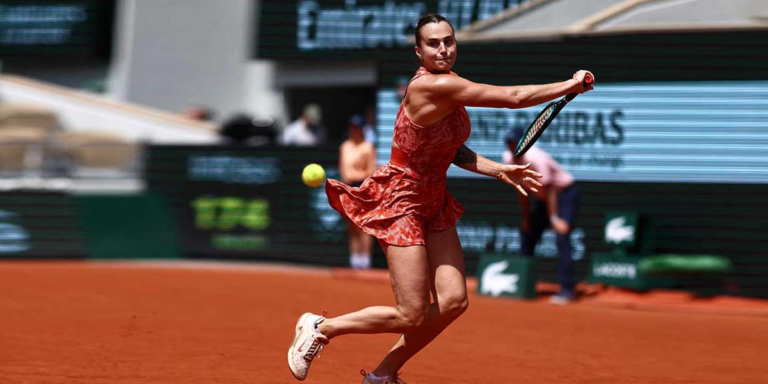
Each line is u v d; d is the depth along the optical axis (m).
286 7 28.69
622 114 20.19
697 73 19.69
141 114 32.75
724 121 19.50
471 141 21.08
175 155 24.19
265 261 23.45
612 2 21.56
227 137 31.75
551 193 18.09
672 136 19.84
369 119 25.12
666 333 14.67
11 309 15.05
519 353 12.37
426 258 8.10
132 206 24.34
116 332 13.10
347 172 21.52
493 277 19.06
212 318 14.54
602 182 20.30
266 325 13.98
